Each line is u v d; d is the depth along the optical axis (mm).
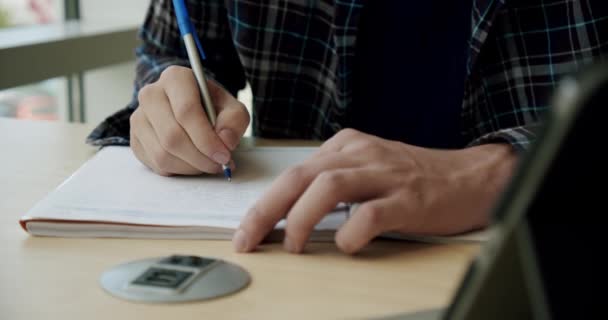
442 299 532
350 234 601
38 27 1960
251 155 850
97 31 1954
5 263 583
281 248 620
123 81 2162
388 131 1070
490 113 1044
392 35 1055
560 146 265
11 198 743
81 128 1037
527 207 282
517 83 1028
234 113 771
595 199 284
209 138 746
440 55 1058
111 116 940
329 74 1063
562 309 290
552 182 276
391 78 1062
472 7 1029
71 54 1834
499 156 735
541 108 1017
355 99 1066
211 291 527
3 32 1804
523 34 1021
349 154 672
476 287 332
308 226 603
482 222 662
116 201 685
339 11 1010
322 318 500
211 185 744
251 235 609
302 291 540
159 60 1043
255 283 550
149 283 533
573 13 1004
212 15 1091
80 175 764
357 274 571
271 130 1111
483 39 989
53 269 572
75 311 502
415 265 591
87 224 638
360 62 1062
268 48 1066
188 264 559
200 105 767
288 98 1096
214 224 637
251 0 1045
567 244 290
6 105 1723
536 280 288
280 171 793
